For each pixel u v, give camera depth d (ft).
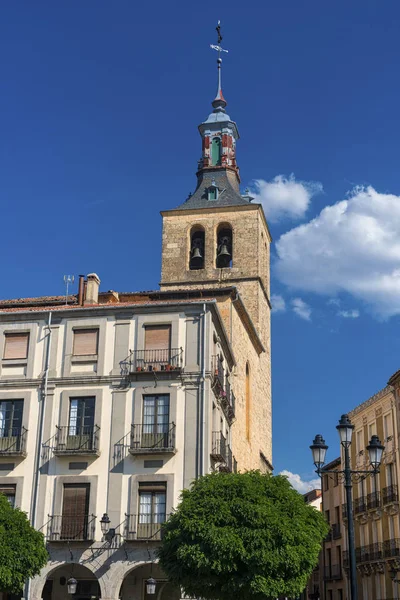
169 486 112.78
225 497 95.96
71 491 115.24
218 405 127.03
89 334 124.16
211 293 157.28
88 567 110.73
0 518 97.66
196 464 113.29
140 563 109.70
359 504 200.34
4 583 94.32
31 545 97.91
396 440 180.04
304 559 92.99
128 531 111.24
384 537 183.73
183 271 201.77
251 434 169.89
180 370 117.91
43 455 117.50
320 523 100.78
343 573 213.87
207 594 94.12
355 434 209.36
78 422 119.14
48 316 125.70
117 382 119.65
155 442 114.52
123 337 122.52
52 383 121.49
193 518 93.45
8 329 126.21
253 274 196.75
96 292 140.26
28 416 120.26
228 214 204.74
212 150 224.12
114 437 116.78
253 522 92.17
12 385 122.62
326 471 76.64
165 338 121.90
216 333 128.57
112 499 113.39
